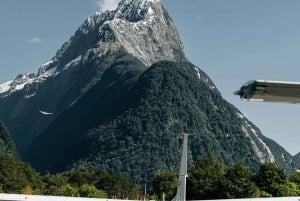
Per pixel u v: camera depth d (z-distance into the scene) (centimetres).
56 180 19425
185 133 10350
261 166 17412
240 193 16600
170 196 18700
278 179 17062
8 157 18212
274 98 866
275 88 844
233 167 17188
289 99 866
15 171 17450
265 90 849
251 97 866
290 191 16825
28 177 18200
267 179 17050
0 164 17325
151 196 19575
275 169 17162
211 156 18112
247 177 16838
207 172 17462
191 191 17350
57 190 18150
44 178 19600
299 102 872
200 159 18062
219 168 17725
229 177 16938
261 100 874
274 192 16850
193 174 17600
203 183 17225
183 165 10300
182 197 10238
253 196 16500
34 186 18025
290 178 18550
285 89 843
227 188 16712
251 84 847
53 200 9981
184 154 10312
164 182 19400
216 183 17150
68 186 18562
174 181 19338
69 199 10275
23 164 18562
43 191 17912
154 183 19662
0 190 16312
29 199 9925
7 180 16875
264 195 16562
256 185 17200
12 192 16662
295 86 831
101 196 18750
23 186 17175
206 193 17125
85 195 18538
